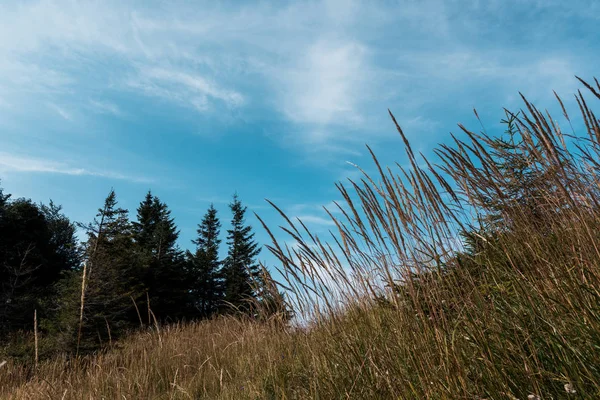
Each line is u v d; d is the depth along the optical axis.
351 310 3.38
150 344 8.20
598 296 1.93
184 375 6.29
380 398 2.46
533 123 2.48
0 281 25.22
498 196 2.59
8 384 7.36
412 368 2.43
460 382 2.07
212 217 41.19
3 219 30.09
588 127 2.29
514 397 1.85
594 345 1.85
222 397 4.45
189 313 27.81
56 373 6.36
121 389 5.58
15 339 15.87
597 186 2.37
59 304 16.31
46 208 42.97
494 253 2.58
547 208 2.64
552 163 2.41
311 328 3.93
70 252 35.12
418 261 2.67
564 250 2.34
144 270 24.89
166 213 38.56
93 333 12.39
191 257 35.31
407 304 2.65
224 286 32.78
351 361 2.94
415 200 2.69
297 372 3.87
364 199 2.85
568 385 1.74
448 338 2.27
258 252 35.19
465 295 2.40
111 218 19.36
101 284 14.91
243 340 6.28
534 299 2.19
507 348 2.10
